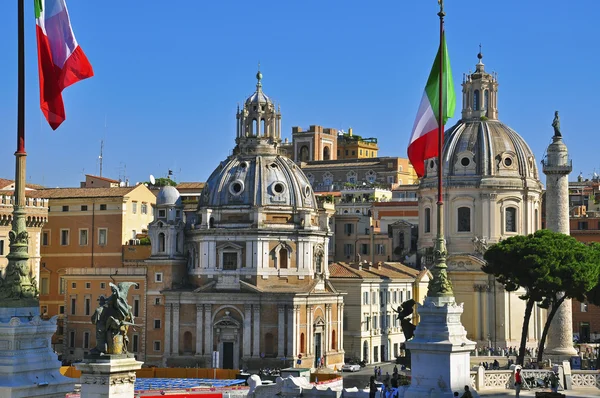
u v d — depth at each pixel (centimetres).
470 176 14438
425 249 15112
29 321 4012
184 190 19750
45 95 4141
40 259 14762
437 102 5566
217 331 13688
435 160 14925
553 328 11669
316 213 14562
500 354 12850
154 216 14300
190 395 8200
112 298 4831
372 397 5862
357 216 18612
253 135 14538
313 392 6275
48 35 4138
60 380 4047
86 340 14225
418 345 5038
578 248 10306
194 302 13812
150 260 14088
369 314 14950
